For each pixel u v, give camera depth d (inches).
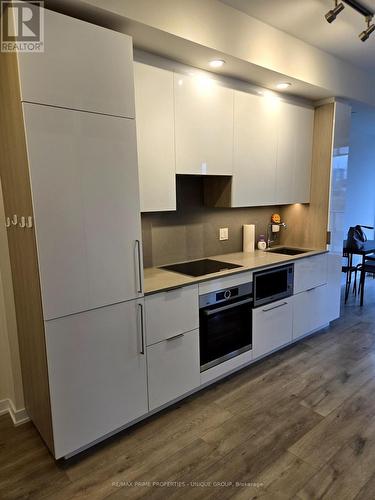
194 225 116.7
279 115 119.3
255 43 91.3
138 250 76.0
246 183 111.9
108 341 74.0
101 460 73.5
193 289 89.3
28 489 66.9
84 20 68.4
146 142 84.6
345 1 80.6
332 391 97.7
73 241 66.4
